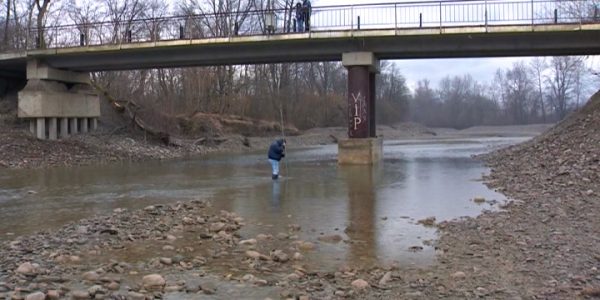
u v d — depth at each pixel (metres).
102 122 45.66
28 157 33.72
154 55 36.72
